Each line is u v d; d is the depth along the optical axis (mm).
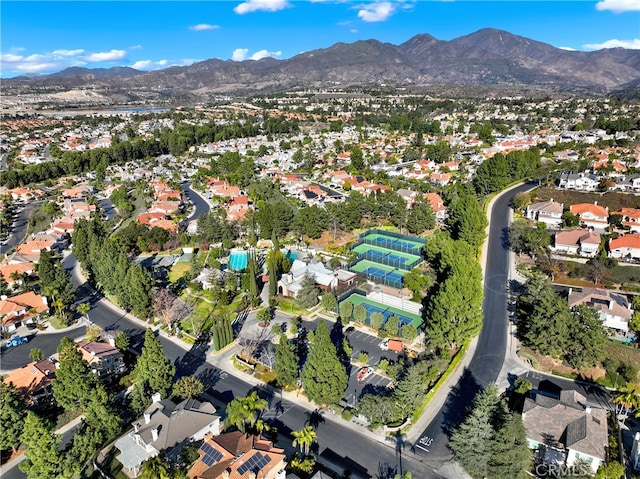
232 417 71438
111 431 73812
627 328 98625
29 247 169625
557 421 71750
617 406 80938
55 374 86500
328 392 79625
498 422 70062
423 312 111875
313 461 67625
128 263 123125
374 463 70000
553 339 91500
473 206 146875
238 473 61719
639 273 123312
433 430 76688
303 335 107688
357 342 104312
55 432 78938
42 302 123812
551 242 144250
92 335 111812
